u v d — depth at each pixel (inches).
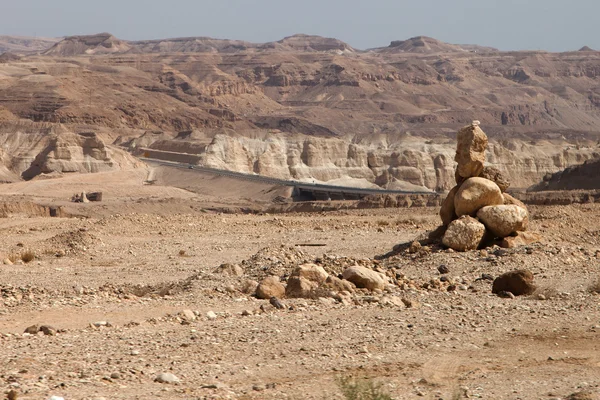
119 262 2175.2
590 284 1478.8
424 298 1371.8
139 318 1184.8
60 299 1378.0
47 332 1026.1
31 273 1934.1
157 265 2102.6
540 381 813.2
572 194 6417.3
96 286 1699.1
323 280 1460.4
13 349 915.4
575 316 1178.6
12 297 1398.9
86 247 2407.7
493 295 1406.3
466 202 1985.7
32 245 2456.9
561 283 1509.6
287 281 1476.4
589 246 2031.3
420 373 847.7
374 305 1269.7
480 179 2010.3
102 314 1222.3
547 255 1788.9
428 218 3253.0
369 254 2175.2
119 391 744.3
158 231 2832.2
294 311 1216.2
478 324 1117.7
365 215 3727.9
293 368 862.5
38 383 751.7
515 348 976.9
